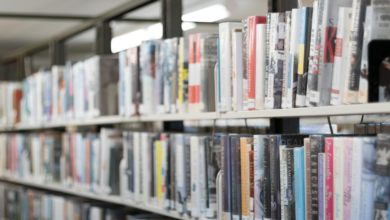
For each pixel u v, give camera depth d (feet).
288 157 4.52
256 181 4.93
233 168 5.25
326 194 4.07
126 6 8.73
